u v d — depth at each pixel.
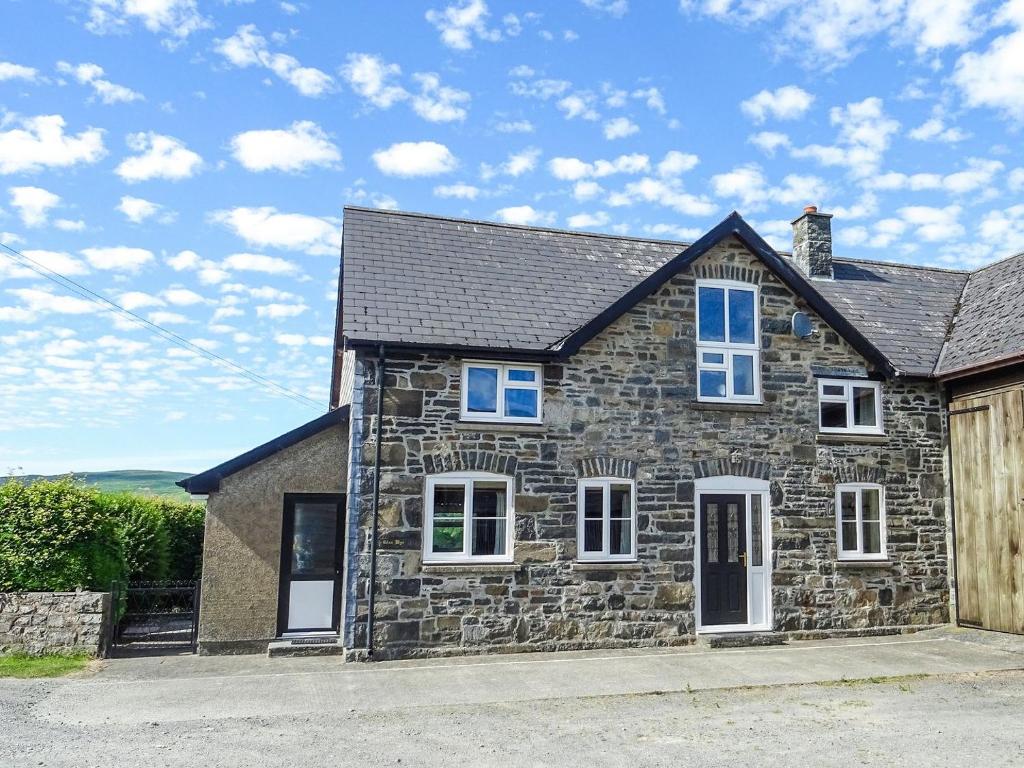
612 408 14.06
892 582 15.18
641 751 8.09
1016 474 14.25
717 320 14.95
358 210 16.25
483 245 16.16
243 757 7.74
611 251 16.98
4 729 8.45
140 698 9.91
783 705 9.91
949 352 16.27
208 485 13.22
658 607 13.84
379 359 13.14
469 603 13.02
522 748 8.15
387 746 8.16
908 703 10.01
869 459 15.37
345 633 12.46
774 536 14.55
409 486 13.01
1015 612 14.16
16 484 12.88
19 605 12.26
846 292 17.89
